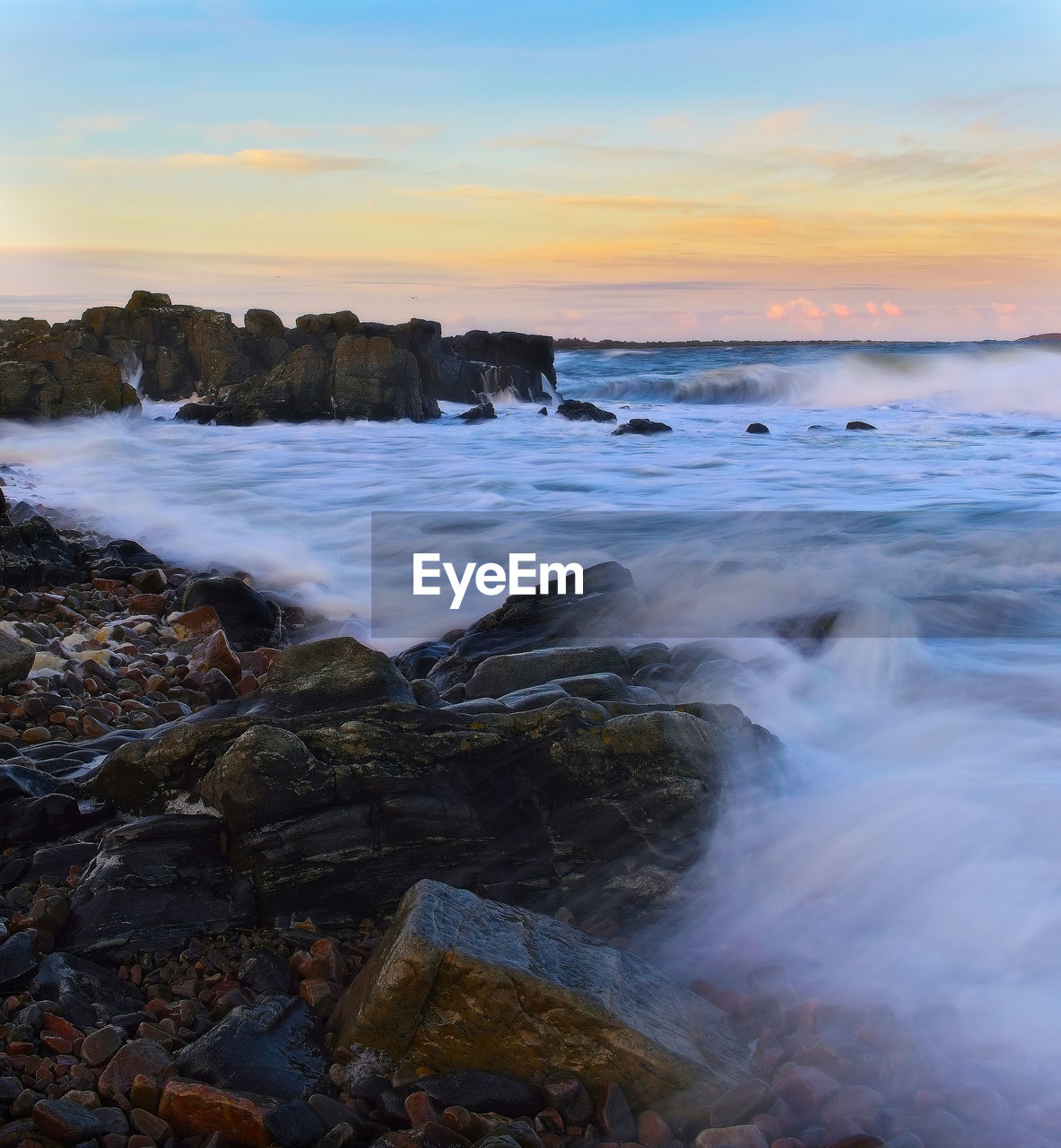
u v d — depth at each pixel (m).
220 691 7.41
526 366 40.75
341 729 4.71
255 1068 3.43
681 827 4.75
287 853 4.35
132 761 4.70
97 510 15.69
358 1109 3.38
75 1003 3.71
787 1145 3.26
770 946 4.43
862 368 45.00
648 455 23.95
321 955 4.07
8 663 6.67
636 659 7.92
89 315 34.50
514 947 3.70
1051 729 6.64
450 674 7.71
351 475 20.38
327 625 10.02
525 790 4.80
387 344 30.97
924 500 16.70
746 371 44.75
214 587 9.25
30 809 4.64
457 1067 3.54
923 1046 3.70
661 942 4.46
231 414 29.72
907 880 4.75
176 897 4.24
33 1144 3.07
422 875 4.52
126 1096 3.33
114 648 8.27
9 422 25.59
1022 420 32.09
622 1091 3.47
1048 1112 3.41
